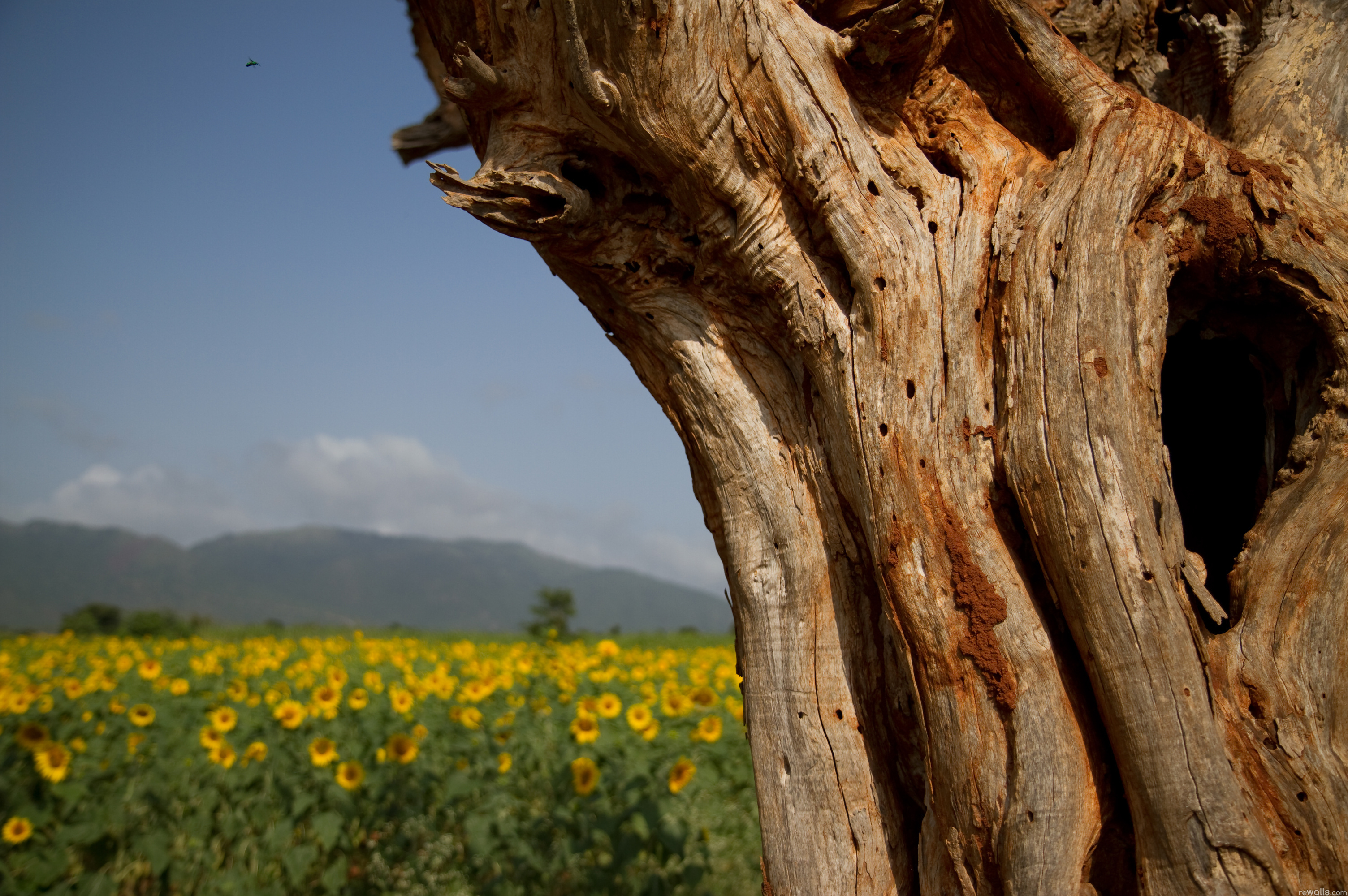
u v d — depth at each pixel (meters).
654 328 3.50
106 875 4.91
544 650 10.07
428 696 7.21
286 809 5.45
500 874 5.14
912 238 3.10
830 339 3.10
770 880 3.02
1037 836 2.54
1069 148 3.22
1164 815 2.47
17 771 5.29
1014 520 2.87
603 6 3.01
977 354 2.98
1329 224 3.12
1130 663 2.55
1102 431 2.72
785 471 3.27
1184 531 3.90
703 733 5.93
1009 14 3.25
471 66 3.28
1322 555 2.76
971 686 2.69
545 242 3.46
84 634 28.00
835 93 3.21
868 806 2.99
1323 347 3.01
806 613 3.14
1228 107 3.72
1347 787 2.55
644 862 5.40
